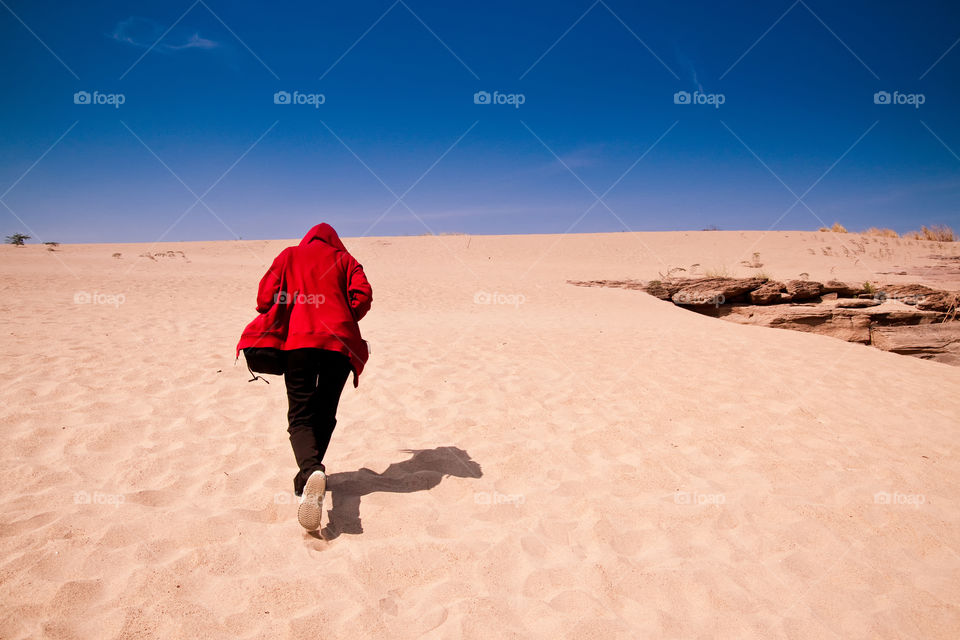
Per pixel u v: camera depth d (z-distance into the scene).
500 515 3.61
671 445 4.93
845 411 6.21
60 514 3.33
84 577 2.78
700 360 8.41
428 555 3.13
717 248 40.62
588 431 5.16
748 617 2.76
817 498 4.05
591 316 14.10
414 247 40.59
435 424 5.20
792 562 3.26
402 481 4.03
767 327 15.26
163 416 4.97
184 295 14.49
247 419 5.05
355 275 3.74
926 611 2.89
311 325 3.50
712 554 3.29
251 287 16.92
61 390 5.43
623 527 3.54
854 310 15.83
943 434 5.63
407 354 7.89
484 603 2.72
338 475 4.08
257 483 3.87
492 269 30.36
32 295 12.75
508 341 9.37
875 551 3.41
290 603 2.67
